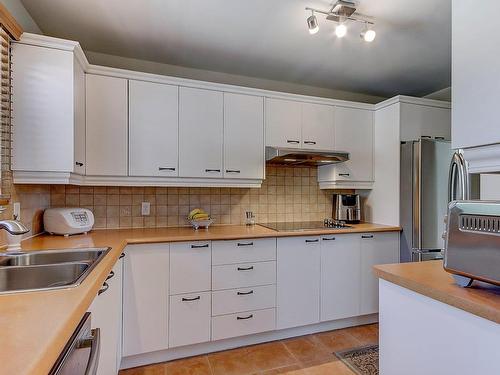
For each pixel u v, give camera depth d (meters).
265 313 2.31
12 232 1.21
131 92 2.25
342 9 1.85
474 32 1.01
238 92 2.54
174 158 2.35
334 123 2.87
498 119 0.92
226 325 2.20
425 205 2.55
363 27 2.10
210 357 2.14
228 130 2.51
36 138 1.72
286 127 2.70
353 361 2.09
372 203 3.05
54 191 2.36
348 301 2.58
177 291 2.08
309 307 2.45
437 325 0.97
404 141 2.75
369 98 3.47
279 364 2.05
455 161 1.37
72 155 1.78
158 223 2.62
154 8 1.89
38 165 1.72
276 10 1.91
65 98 1.77
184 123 2.38
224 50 2.44
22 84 1.69
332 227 2.70
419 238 2.54
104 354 1.44
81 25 2.08
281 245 2.37
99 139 2.16
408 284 1.05
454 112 1.08
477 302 0.82
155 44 2.35
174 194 2.68
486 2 0.97
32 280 1.33
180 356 2.14
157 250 2.04
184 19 2.01
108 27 2.11
